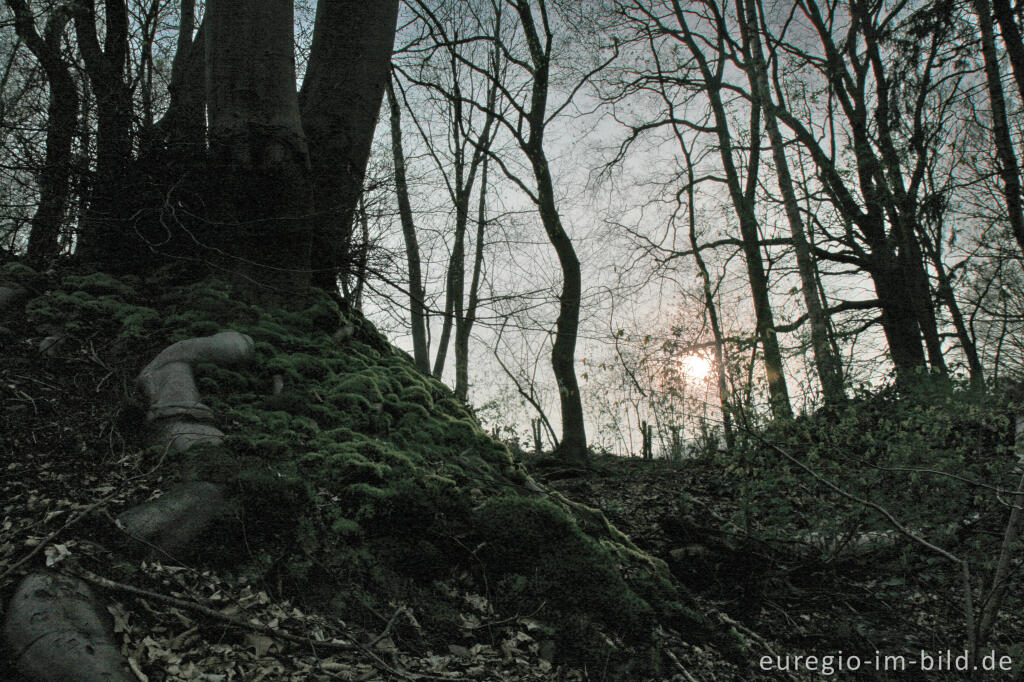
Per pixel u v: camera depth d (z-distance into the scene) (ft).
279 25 28.02
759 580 22.47
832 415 26.99
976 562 20.92
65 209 27.37
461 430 25.43
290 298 28.22
